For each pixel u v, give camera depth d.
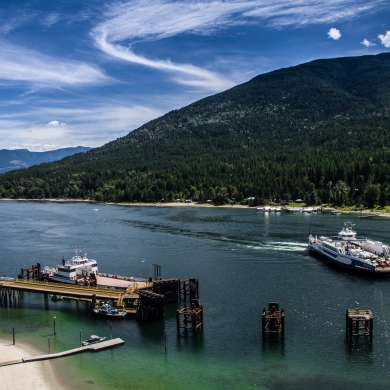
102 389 66.69
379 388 66.69
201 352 78.12
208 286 116.56
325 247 149.00
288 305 100.62
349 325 81.25
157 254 159.25
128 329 88.75
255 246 171.62
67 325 91.94
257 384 68.00
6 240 194.75
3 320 95.62
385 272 124.50
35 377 70.00
